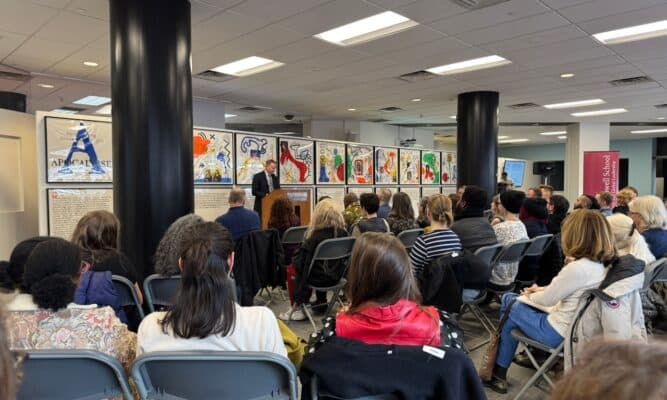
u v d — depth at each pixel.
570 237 2.20
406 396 1.11
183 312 1.25
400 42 4.88
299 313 3.79
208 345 1.27
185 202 3.71
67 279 1.31
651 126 12.05
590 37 4.69
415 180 9.19
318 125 11.20
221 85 7.14
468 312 4.01
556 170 17.34
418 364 1.11
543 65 5.83
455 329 1.42
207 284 1.26
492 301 4.35
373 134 11.81
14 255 1.44
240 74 6.49
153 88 3.50
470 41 4.83
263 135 6.49
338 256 3.37
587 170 10.90
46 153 4.41
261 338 1.30
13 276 1.41
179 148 3.64
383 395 1.14
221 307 1.26
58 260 1.33
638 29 4.54
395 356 1.13
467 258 2.64
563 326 2.13
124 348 1.37
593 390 0.43
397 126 12.45
